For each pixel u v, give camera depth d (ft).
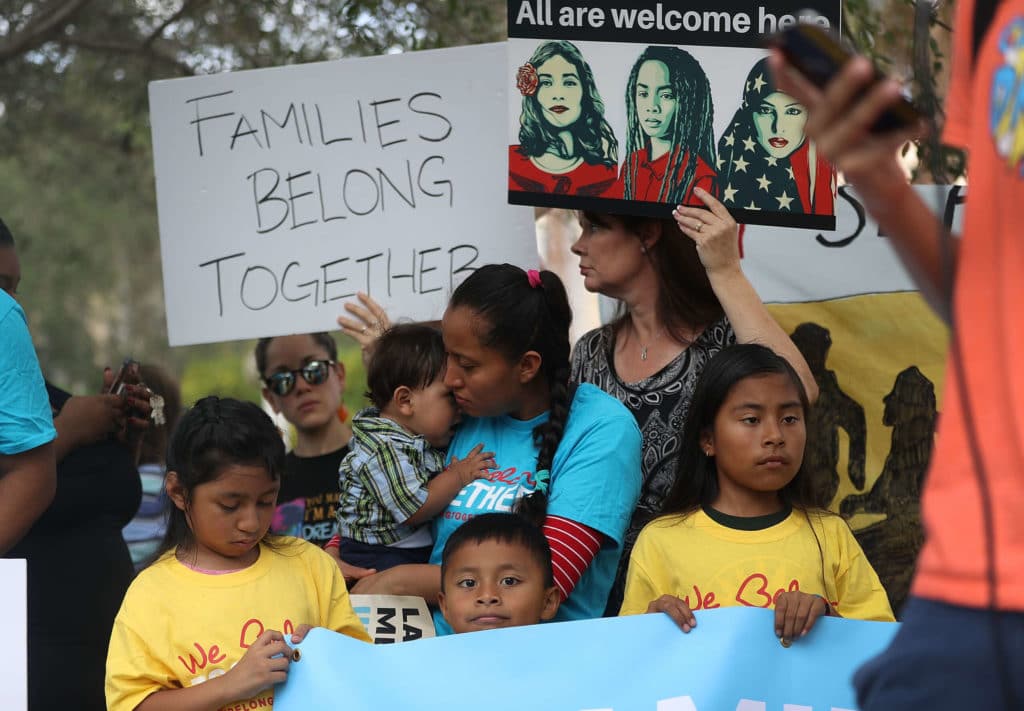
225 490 15.30
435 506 17.87
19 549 19.36
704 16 18.78
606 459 16.69
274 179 22.58
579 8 19.06
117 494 20.27
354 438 19.01
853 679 8.52
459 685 14.43
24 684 14.84
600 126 18.97
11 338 16.61
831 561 16.15
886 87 7.22
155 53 41.19
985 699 7.46
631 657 14.46
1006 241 7.69
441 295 22.06
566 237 26.86
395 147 22.31
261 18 37.68
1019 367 7.54
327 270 22.34
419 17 34.17
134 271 66.95
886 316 22.03
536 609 15.92
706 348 18.37
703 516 16.51
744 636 14.39
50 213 60.13
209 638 15.16
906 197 8.07
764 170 18.63
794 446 16.22
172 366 75.72
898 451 21.89
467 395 17.21
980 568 7.49
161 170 22.80
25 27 40.73
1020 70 7.66
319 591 16.25
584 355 19.62
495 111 22.07
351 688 14.37
